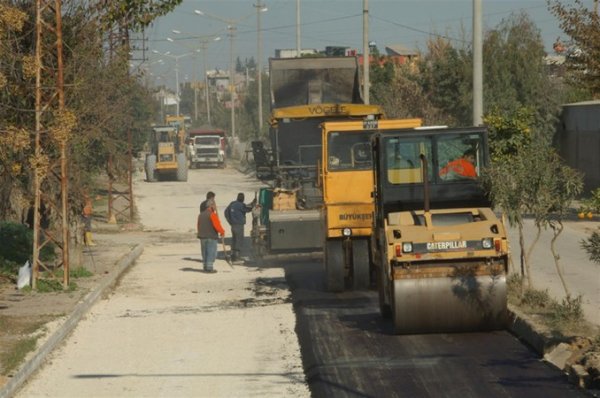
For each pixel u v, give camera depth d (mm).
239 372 33625
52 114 52125
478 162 40844
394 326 37781
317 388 30188
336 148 50906
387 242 36906
